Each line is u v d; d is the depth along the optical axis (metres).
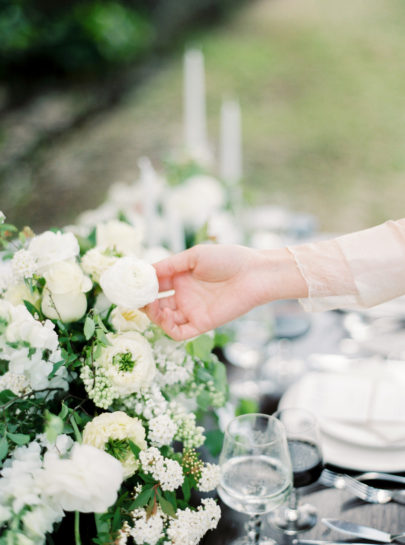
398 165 5.12
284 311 1.63
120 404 0.93
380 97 6.09
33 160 5.14
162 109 5.94
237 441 0.92
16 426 0.87
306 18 7.78
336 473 1.09
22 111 5.75
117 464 0.78
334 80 6.47
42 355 0.86
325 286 1.05
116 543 0.82
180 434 0.89
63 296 0.88
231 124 1.85
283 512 1.02
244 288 1.06
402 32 7.21
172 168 1.75
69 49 6.16
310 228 2.05
